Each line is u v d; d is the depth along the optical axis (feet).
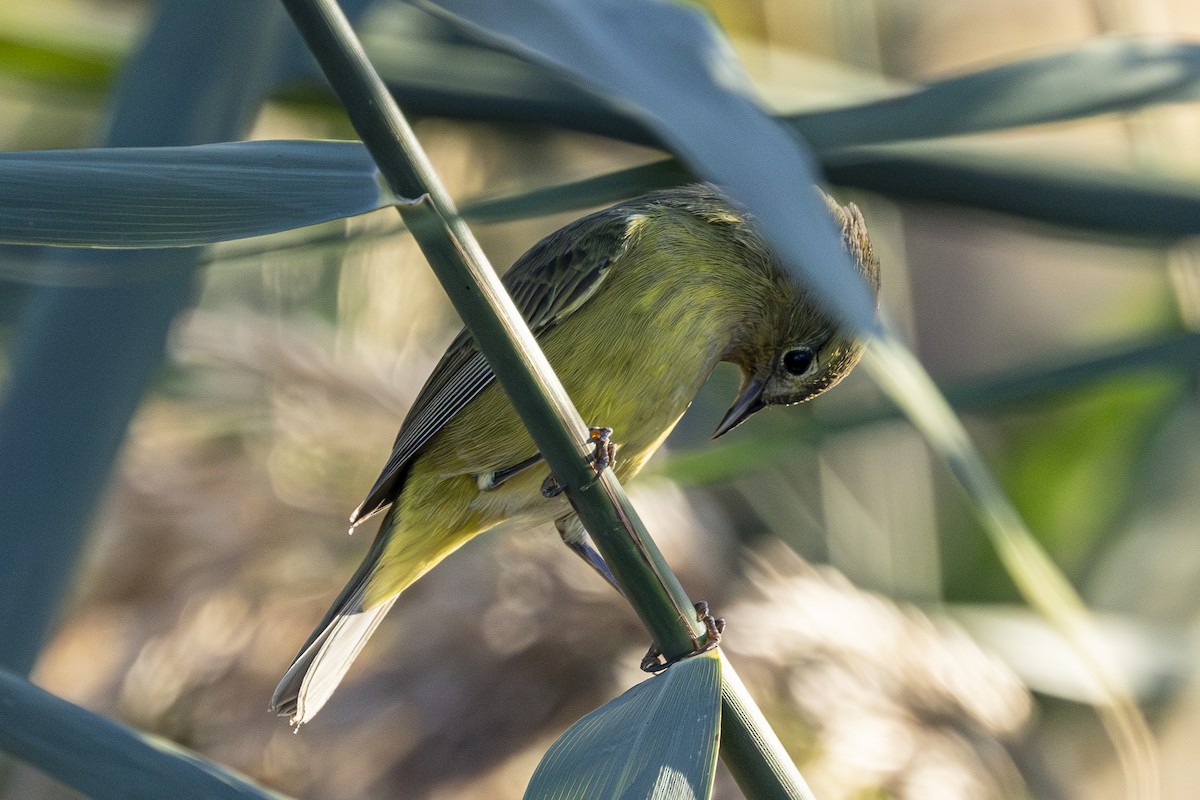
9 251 10.41
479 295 10.31
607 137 10.80
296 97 10.84
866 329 7.25
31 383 10.53
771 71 10.89
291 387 10.75
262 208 9.59
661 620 10.32
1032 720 10.77
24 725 10.29
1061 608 10.62
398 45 10.80
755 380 10.74
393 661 10.69
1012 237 11.39
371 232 10.37
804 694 10.64
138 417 10.55
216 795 10.29
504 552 10.71
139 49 10.58
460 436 10.61
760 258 10.66
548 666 10.69
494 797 10.66
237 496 10.71
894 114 10.60
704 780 9.64
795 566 10.71
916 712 10.65
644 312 10.62
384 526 10.63
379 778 10.67
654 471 10.74
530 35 8.44
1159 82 10.58
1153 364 10.73
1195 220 10.82
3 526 10.52
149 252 10.40
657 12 8.41
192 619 10.69
